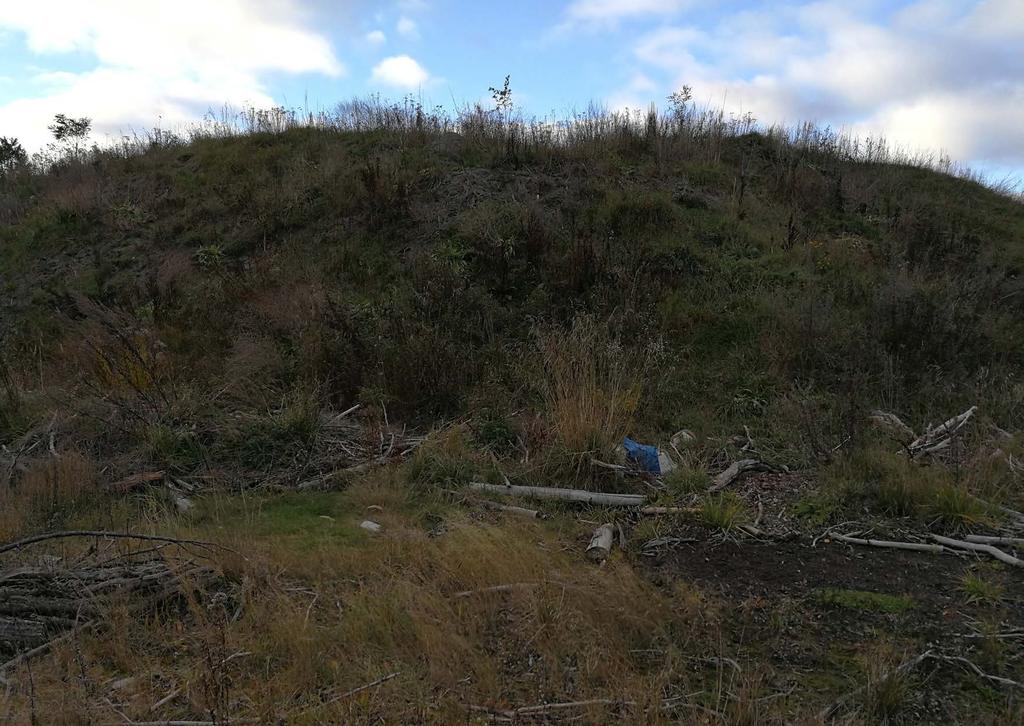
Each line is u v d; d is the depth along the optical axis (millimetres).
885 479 4832
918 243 9664
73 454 5301
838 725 2590
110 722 2656
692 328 7844
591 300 7906
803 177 11367
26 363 8203
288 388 6922
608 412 5715
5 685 2863
